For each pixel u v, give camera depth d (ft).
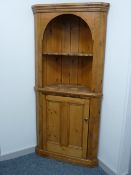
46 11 6.61
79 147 7.41
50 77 7.80
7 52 6.96
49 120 7.53
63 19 7.41
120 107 6.36
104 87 6.89
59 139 7.59
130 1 5.58
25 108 7.75
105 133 7.11
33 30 7.22
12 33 6.90
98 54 6.47
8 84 7.22
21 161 7.66
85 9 6.21
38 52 7.05
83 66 7.66
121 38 6.01
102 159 7.39
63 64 7.88
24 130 7.93
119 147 6.56
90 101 6.86
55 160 7.74
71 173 7.06
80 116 7.12
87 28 7.13
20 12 6.88
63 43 7.63
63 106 7.22
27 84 7.57
